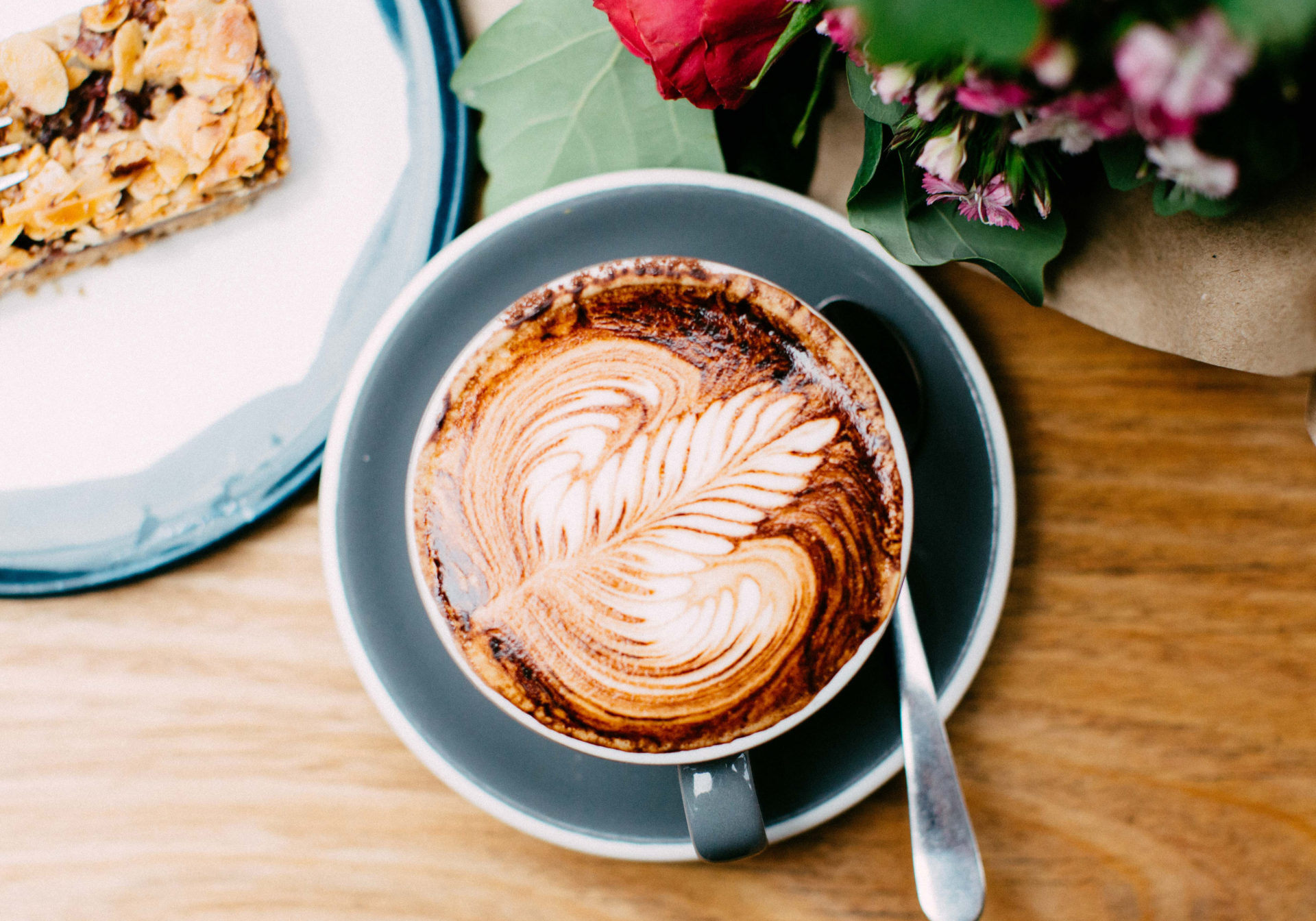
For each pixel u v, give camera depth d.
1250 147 0.29
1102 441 0.39
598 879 0.40
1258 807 0.39
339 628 0.38
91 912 0.39
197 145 0.38
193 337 0.40
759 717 0.35
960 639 0.38
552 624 0.36
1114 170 0.31
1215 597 0.39
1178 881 0.39
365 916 0.39
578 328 0.36
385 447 0.38
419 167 0.39
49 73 0.38
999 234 0.34
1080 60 0.23
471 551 0.36
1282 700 0.39
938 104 0.29
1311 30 0.21
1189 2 0.22
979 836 0.39
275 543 0.40
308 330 0.40
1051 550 0.39
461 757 0.38
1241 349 0.35
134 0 0.38
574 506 0.36
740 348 0.36
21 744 0.39
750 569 0.36
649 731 0.35
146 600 0.39
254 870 0.39
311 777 0.39
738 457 0.36
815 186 0.39
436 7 0.39
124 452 0.39
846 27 0.29
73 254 0.39
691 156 0.38
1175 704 0.39
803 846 0.39
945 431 0.38
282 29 0.39
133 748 0.39
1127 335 0.37
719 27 0.31
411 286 0.38
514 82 0.38
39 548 0.39
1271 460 0.39
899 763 0.38
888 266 0.38
